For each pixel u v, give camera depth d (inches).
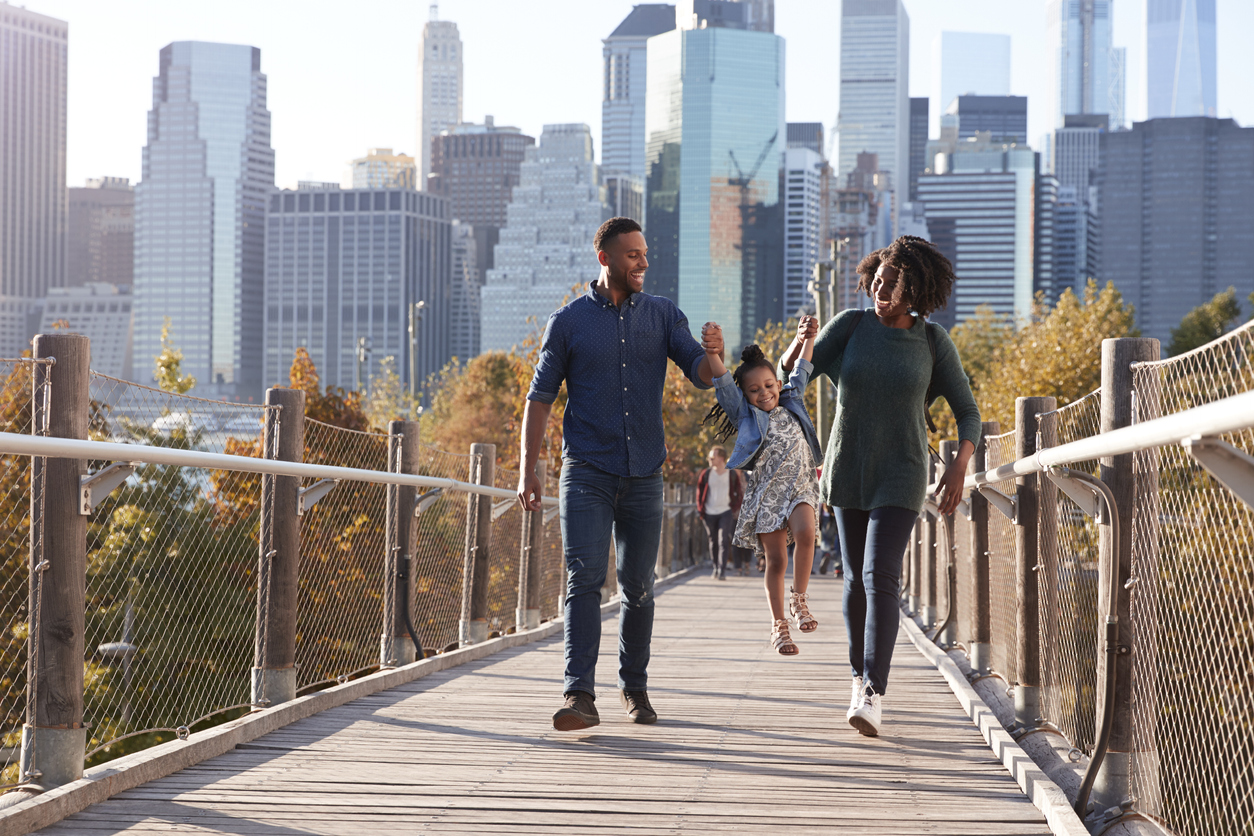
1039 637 199.0
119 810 133.7
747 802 139.1
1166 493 142.6
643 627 191.3
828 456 180.7
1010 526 242.1
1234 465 85.2
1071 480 143.3
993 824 130.8
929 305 176.6
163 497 202.4
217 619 216.5
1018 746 159.0
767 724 190.4
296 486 196.2
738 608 463.5
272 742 173.8
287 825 128.6
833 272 1333.7
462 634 314.0
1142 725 140.2
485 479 314.8
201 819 130.3
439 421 2477.9
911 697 222.4
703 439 1625.2
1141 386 139.9
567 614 176.6
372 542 293.1
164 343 904.9
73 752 135.2
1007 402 1425.9
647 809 135.8
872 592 174.1
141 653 196.1
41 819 126.3
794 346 189.5
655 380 180.2
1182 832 133.6
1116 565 139.5
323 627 261.0
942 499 174.7
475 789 144.4
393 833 125.6
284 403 194.9
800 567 201.9
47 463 134.0
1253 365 107.6
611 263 178.7
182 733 160.7
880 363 174.2
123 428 186.4
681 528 778.8
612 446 177.2
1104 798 142.9
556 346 178.5
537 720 192.7
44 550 134.1
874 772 155.3
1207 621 134.3
